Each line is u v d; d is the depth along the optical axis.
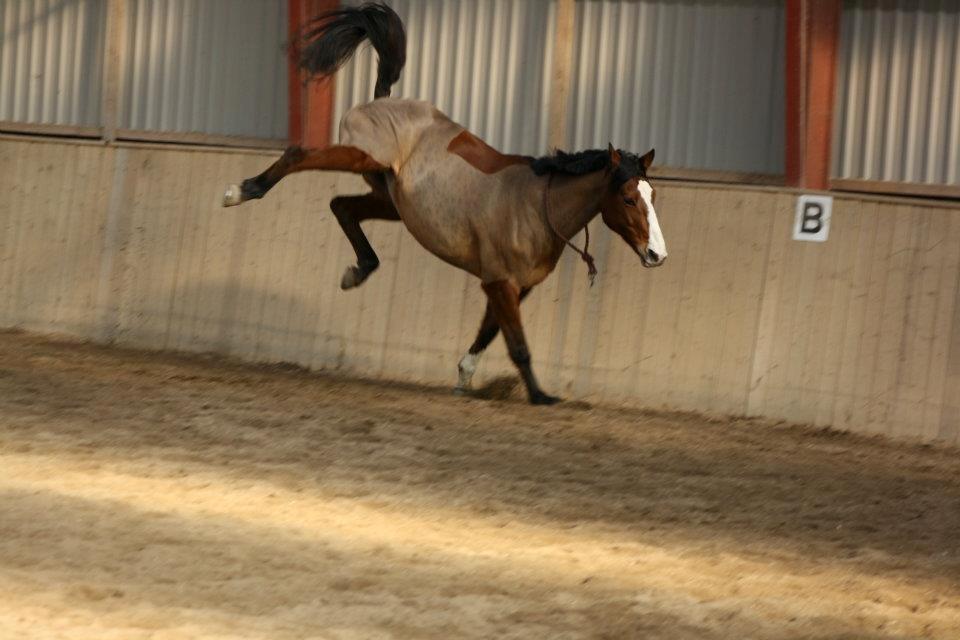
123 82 16.25
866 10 14.20
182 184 15.19
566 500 8.30
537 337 13.86
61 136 16.41
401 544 6.72
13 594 5.25
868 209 13.23
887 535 8.09
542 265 11.92
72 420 9.41
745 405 13.29
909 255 13.08
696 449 10.84
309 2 14.95
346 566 6.16
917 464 11.35
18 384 10.88
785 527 8.07
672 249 13.68
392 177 11.98
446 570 6.25
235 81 15.93
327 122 15.33
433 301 14.17
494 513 7.73
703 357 13.45
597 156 11.45
